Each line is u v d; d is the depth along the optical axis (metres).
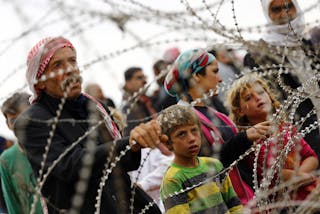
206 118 3.80
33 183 3.29
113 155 3.12
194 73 3.74
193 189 3.45
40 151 3.30
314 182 3.53
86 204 3.29
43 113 3.35
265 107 3.71
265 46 2.46
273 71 2.65
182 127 3.48
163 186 3.49
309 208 2.44
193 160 3.54
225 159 3.71
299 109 4.12
